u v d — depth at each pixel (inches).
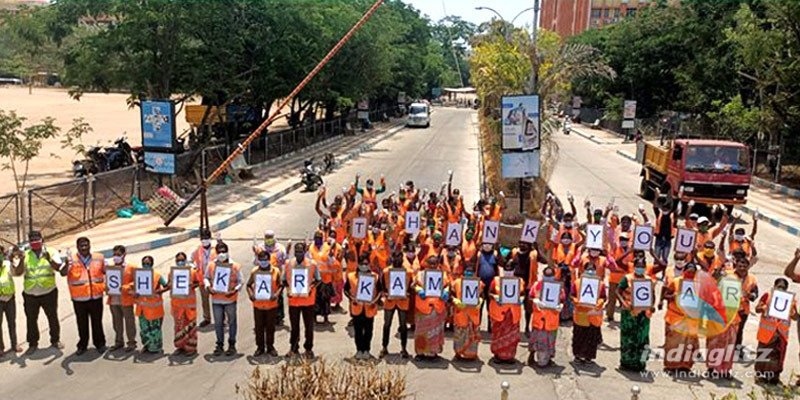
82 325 457.7
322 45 1456.7
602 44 2529.5
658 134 2240.4
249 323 530.6
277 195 1086.4
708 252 506.6
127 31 1044.5
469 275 453.4
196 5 1060.5
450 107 4532.5
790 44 1198.9
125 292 458.3
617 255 549.6
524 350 486.9
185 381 419.5
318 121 2010.3
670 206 895.1
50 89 4099.4
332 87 1744.6
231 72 1194.6
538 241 646.5
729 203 951.6
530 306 497.4
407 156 1688.0
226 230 844.6
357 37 1662.2
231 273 457.4
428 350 457.4
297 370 326.3
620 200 1136.8
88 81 1114.1
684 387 429.4
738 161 955.3
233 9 1186.0
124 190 901.2
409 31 2834.6
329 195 1117.7
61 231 763.4
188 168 1090.1
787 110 1216.8
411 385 420.2
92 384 413.7
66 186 857.5
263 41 1269.7
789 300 426.0
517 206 796.6
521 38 980.6
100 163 1120.2
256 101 1405.0
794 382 436.8
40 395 397.4
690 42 1829.5
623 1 3924.7
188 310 455.5
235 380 422.0
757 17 1375.5
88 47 1088.8
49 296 458.9
